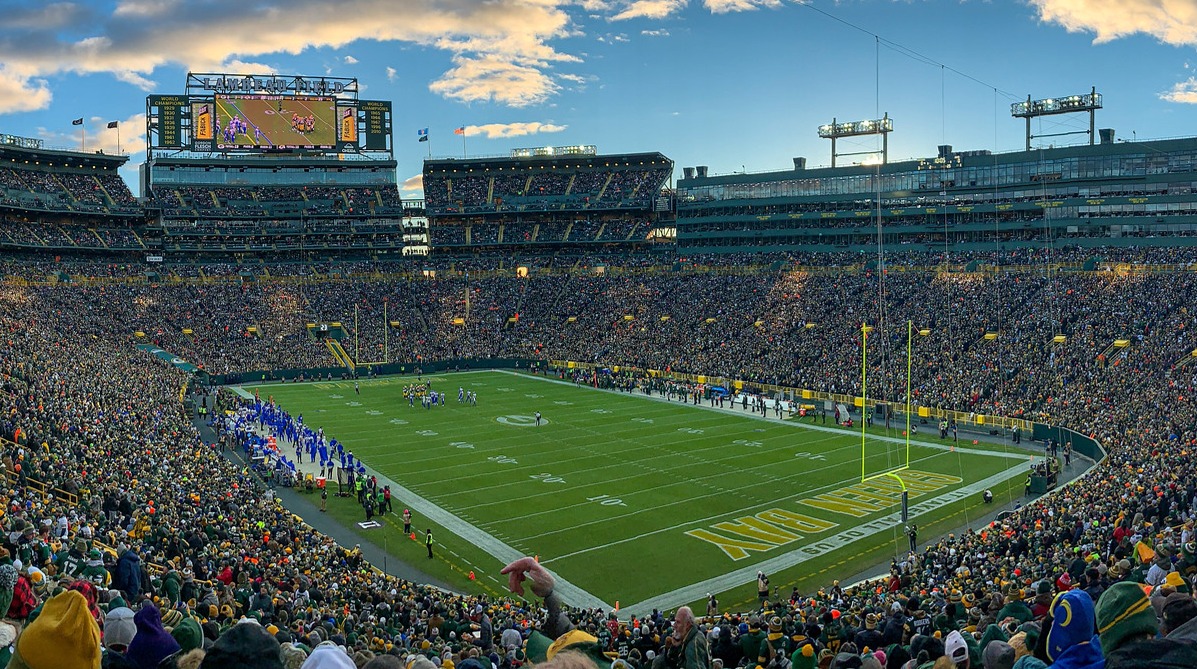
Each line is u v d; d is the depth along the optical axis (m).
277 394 88.38
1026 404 67.31
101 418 47.16
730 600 34.75
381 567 38.88
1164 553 13.30
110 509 31.14
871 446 63.09
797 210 118.31
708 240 125.75
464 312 116.94
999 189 102.75
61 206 114.31
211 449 54.81
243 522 36.41
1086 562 20.61
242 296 111.62
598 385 94.06
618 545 41.47
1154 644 4.33
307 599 25.08
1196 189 90.62
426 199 136.88
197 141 124.56
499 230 135.88
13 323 74.94
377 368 103.50
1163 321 70.88
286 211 131.12
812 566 38.56
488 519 45.81
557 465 57.34
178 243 125.06
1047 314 79.12
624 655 16.78
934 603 22.23
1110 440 54.81
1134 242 93.94
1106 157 95.50
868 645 14.59
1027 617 11.74
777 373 85.50
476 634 22.34
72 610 4.48
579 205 134.25
